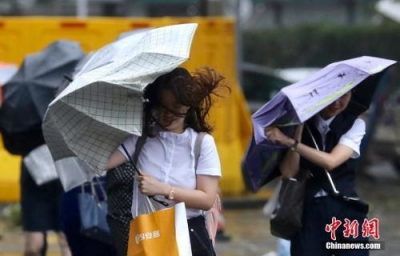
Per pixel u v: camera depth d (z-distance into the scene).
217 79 11.30
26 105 16.12
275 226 13.59
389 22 71.75
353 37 72.19
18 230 25.08
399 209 28.58
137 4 75.06
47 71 16.53
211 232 11.91
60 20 28.31
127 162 11.44
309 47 72.88
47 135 11.43
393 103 39.16
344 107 13.39
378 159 37.28
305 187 13.52
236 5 31.77
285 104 13.21
